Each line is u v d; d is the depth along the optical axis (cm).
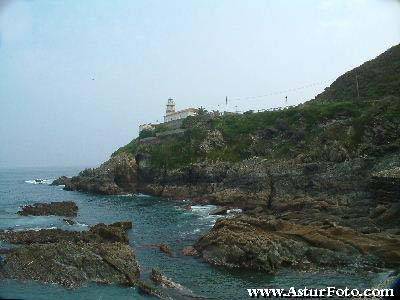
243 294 2956
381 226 4350
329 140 7288
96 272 3206
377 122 6950
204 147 9406
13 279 3112
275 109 10444
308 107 8956
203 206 7244
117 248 3522
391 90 9169
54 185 13900
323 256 3509
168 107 15700
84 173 11819
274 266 3450
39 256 3297
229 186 7675
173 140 10588
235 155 8825
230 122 10044
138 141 12462
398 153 6031
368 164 6084
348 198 5509
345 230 3922
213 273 3431
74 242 3928
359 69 11181
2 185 14650
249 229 4081
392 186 4812
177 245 4425
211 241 3884
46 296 2848
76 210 7050
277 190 6656
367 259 3434
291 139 8212
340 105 8462
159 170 9675
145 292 2952
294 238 3869
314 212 5078
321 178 6253
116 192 9888
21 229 5184
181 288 3084
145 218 6253
